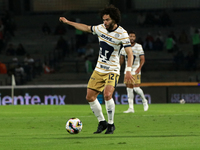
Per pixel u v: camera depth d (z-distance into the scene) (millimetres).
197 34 100250
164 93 76750
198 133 26531
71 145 20656
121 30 26578
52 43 111625
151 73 96500
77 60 102438
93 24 120312
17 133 27891
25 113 48656
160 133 26766
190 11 118125
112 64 26969
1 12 120875
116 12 26297
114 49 26828
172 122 34562
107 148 19438
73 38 105375
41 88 77125
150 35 104500
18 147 20234
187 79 92688
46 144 21234
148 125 32531
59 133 27641
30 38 113938
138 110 52438
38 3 123625
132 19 118188
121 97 75938
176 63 96875
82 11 122625
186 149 18828
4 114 47000
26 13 123250
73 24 27984
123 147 19750
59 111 52125
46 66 96625
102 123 27359
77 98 76750
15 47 111500
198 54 102375
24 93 77438
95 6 122688
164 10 114000
